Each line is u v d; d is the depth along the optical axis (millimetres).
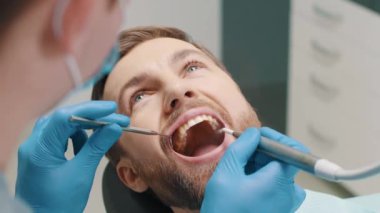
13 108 679
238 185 1157
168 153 1376
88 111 1293
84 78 714
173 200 1444
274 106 3062
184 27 3053
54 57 664
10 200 734
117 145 1451
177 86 1383
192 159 1357
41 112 718
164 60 1423
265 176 1158
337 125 2688
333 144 2736
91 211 1989
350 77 2539
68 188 1315
